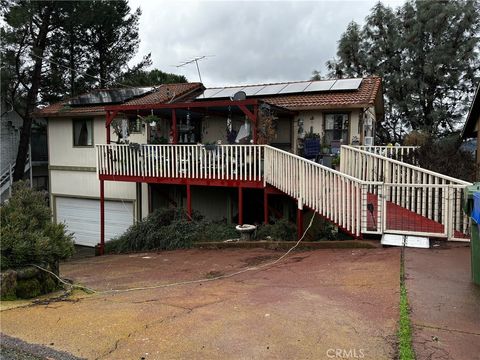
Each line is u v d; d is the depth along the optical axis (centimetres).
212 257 888
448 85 2642
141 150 1290
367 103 1239
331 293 484
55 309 463
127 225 1598
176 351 332
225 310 436
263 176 1100
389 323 376
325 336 353
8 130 1939
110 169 1346
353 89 1376
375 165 952
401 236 740
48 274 551
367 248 738
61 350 341
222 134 1493
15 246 513
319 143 1312
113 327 393
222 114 1419
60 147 1708
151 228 1232
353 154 999
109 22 2380
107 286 638
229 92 1597
